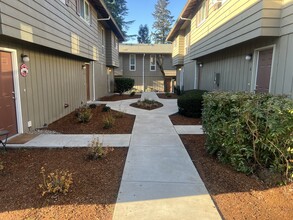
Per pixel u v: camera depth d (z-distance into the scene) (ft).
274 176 11.21
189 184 11.21
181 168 13.04
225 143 12.94
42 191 10.30
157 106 37.81
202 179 11.76
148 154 15.20
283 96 12.51
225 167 13.19
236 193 10.42
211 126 14.20
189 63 55.88
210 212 8.98
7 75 17.92
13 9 15.17
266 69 21.67
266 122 11.09
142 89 91.61
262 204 9.58
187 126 23.56
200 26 38.52
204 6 36.29
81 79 38.58
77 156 14.88
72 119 26.99
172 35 67.56
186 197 10.05
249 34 20.68
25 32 16.80
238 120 12.11
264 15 18.30
